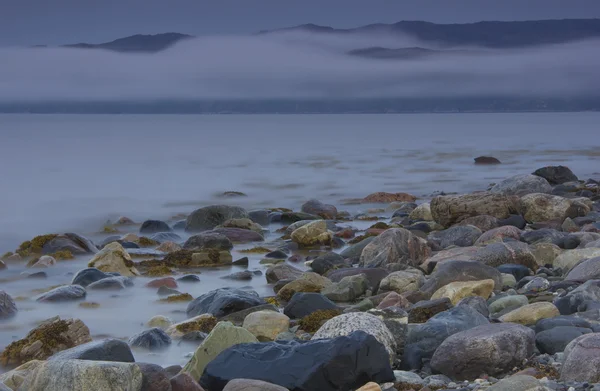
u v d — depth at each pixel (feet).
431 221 79.56
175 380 27.17
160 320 42.16
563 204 75.51
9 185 132.05
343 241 70.74
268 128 509.35
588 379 26.43
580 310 38.19
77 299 48.01
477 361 28.94
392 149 233.96
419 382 28.68
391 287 48.44
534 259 51.98
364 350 28.02
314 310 42.16
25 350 36.50
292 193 119.34
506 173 151.74
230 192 116.57
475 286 43.19
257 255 65.16
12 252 67.05
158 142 285.23
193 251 61.57
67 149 234.58
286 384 26.84
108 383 25.18
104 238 79.97
